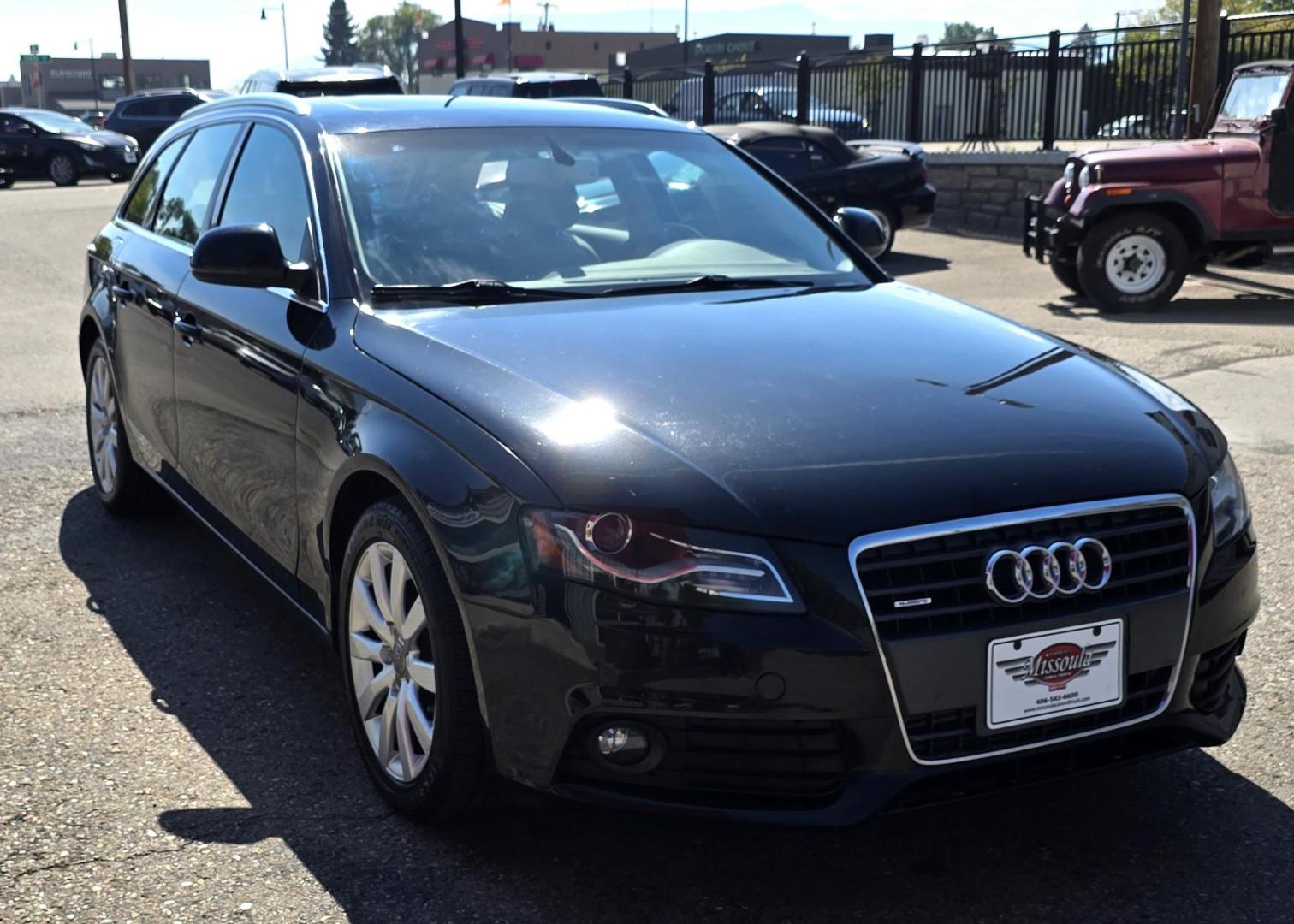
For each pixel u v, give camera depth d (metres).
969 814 3.16
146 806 3.17
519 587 2.65
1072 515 2.68
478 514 2.73
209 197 4.68
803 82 21.09
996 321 3.73
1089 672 2.69
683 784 2.63
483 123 4.30
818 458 2.70
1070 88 17.48
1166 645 2.77
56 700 3.78
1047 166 17.23
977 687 2.60
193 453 4.39
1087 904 2.78
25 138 27.83
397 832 3.06
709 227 4.20
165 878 2.86
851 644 2.52
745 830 3.08
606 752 2.64
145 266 4.89
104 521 5.50
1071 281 12.01
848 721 2.55
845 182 15.12
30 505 5.73
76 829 3.06
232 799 3.21
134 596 4.62
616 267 3.87
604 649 2.56
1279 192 10.98
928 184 15.62
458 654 2.81
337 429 3.26
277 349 3.65
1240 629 2.94
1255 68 11.74
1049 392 3.09
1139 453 2.86
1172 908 2.76
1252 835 3.04
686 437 2.74
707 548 2.54
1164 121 16.73
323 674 3.98
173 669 4.00
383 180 3.93
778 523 2.56
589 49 113.25
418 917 2.72
